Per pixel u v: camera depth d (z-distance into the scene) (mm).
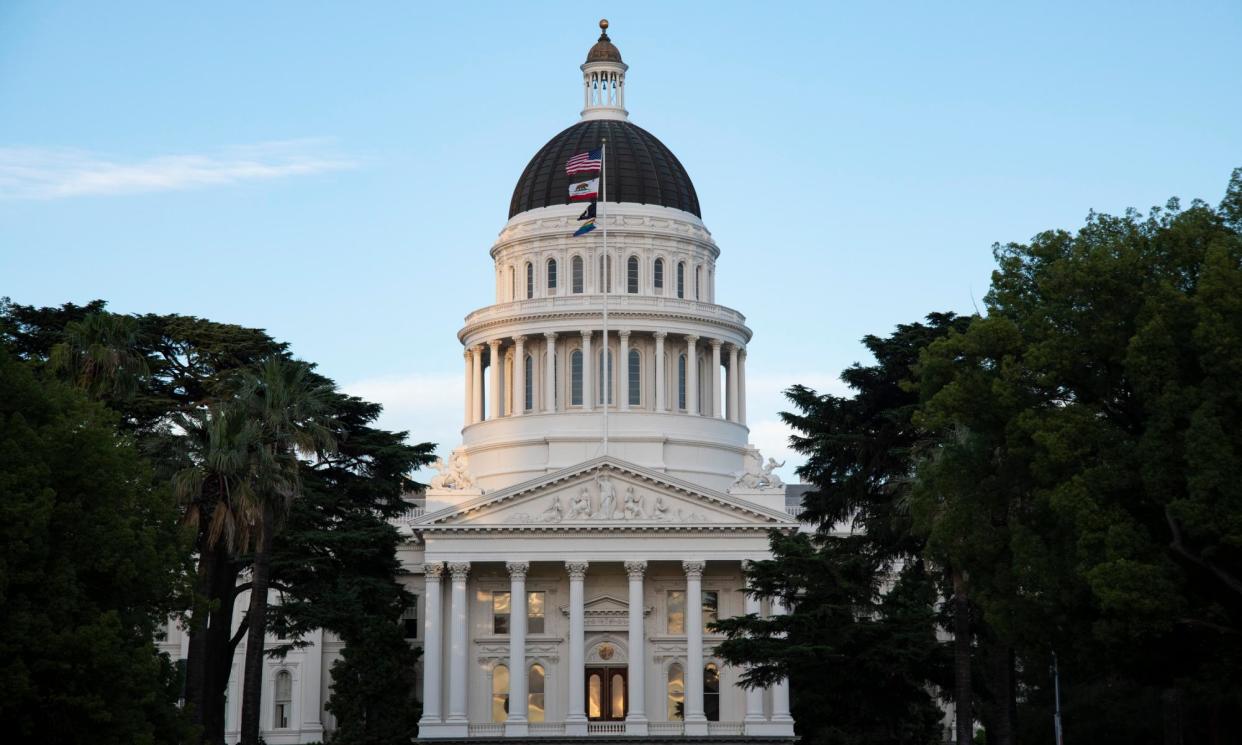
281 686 129125
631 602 119750
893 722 90562
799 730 116750
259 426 80625
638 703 118375
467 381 148375
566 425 140125
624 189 147750
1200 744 98438
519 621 119688
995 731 89000
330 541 95938
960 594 79750
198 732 69688
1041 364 69125
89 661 59969
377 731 116188
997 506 72438
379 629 115375
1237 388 64000
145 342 92438
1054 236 73625
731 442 144000
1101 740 104000
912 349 90812
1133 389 68375
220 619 90562
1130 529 64688
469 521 120000
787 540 90562
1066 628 69625
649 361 143125
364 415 103438
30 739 60094
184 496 77812
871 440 90750
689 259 147875
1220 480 62312
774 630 88812
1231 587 63812
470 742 116188
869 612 90875
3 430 61312
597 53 157625
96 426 65375
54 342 88000
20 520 59000
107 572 63344
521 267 147875
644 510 120562
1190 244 68938
